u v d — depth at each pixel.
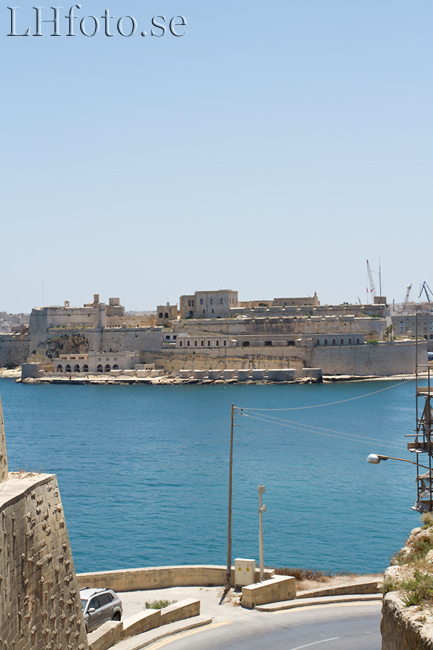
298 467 119.00
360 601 46.88
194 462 127.38
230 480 53.53
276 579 48.16
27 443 161.12
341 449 138.12
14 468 125.75
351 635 38.47
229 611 44.56
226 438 157.88
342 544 75.25
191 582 51.47
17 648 22.48
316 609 44.78
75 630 27.88
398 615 22.66
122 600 47.38
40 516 25.28
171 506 94.06
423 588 23.84
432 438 51.38
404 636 21.86
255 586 46.31
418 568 27.42
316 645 36.78
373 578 53.28
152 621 40.53
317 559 70.12
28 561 23.78
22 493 23.70
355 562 69.12
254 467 120.12
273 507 91.81
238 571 50.50
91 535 80.81
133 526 84.38
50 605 25.61
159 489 105.06
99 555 73.25
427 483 57.59
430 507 50.06
